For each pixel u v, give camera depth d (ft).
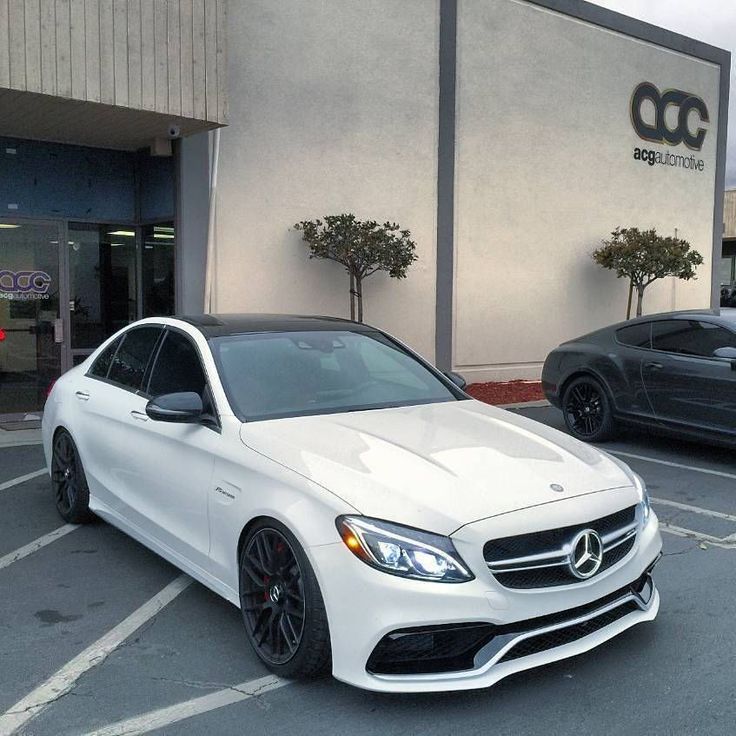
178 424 14.48
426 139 41.29
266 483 12.05
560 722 10.68
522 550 10.79
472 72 42.80
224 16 29.66
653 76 51.60
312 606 10.96
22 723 10.75
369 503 10.89
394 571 10.39
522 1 44.55
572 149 47.57
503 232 44.78
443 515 10.69
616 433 29.37
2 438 29.66
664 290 53.98
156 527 14.98
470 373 44.01
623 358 28.22
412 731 10.50
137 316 36.78
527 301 46.19
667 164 53.11
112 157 35.58
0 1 25.09
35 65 25.80
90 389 18.44
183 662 12.46
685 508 21.18
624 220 50.75
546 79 45.96
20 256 33.55
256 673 12.07
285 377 14.97
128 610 14.44
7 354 33.37
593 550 11.23
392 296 40.75
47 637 13.37
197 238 33.88
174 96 28.66
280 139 36.55
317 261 37.93
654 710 10.96
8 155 32.99
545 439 13.65
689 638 13.16
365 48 38.93
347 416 14.08
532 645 10.94
